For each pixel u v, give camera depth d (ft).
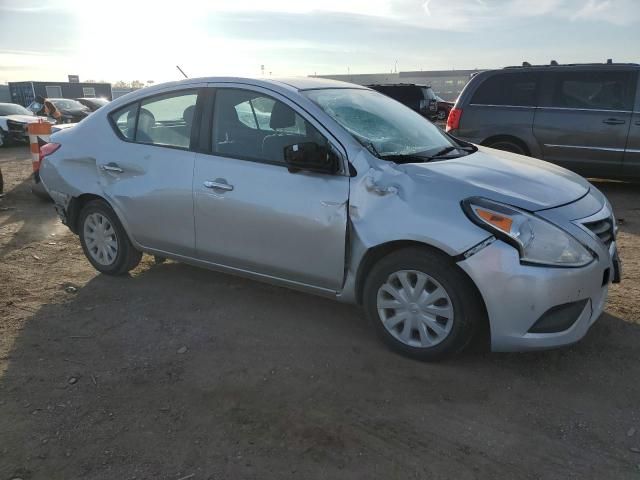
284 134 12.17
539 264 9.66
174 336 12.46
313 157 11.21
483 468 8.26
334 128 11.58
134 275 16.15
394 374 10.77
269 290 14.89
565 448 8.65
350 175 11.16
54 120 67.87
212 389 10.38
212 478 8.13
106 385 10.56
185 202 13.32
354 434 9.04
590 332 12.19
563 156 25.93
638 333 12.10
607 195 26.35
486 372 10.78
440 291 10.46
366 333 12.48
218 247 13.12
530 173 11.76
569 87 25.55
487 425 9.22
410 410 9.65
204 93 13.42
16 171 36.76
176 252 14.11
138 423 9.41
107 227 15.51
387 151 11.77
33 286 15.40
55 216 23.45
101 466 8.39
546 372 10.75
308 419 9.44
